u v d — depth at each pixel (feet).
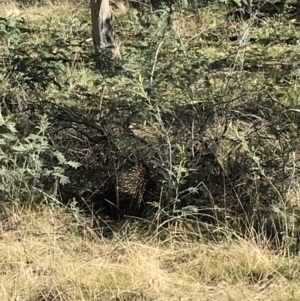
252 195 15.69
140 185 15.90
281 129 16.87
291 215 15.17
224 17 29.19
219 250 14.32
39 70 19.35
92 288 13.25
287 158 16.05
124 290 13.12
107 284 13.37
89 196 16.34
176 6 18.58
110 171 16.35
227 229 14.76
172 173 15.06
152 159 16.29
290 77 22.47
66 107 17.80
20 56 21.31
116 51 26.58
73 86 20.90
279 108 18.43
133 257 13.98
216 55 25.82
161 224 14.87
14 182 15.79
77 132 17.26
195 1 20.84
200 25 28.96
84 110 17.97
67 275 13.46
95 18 26.96
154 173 16.15
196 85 18.28
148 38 18.37
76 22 31.19
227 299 13.01
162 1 18.45
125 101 17.66
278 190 15.61
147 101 16.67
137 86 16.42
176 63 17.97
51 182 16.57
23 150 15.16
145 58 18.07
